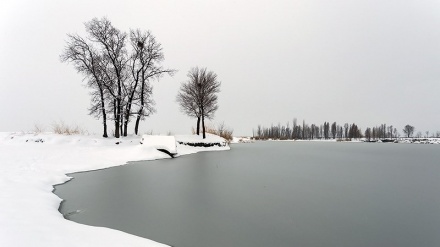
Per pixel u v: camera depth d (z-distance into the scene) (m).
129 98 30.17
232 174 16.14
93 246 5.10
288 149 41.28
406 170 19.27
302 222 7.98
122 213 8.48
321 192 11.83
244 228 7.43
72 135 26.06
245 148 41.59
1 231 5.32
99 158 19.33
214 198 10.51
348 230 7.38
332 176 16.12
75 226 6.46
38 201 8.35
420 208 9.53
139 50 31.28
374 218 8.41
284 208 9.33
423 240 6.73
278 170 18.17
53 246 4.82
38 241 4.99
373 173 17.66
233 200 10.24
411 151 41.00
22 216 6.50
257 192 11.64
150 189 11.84
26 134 25.28
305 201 10.28
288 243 6.48
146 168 17.56
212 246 6.22
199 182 13.55
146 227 7.33
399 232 7.27
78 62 27.64
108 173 15.47
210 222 7.84
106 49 28.97
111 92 27.62
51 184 11.93
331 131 110.69
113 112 29.00
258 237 6.80
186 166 18.80
